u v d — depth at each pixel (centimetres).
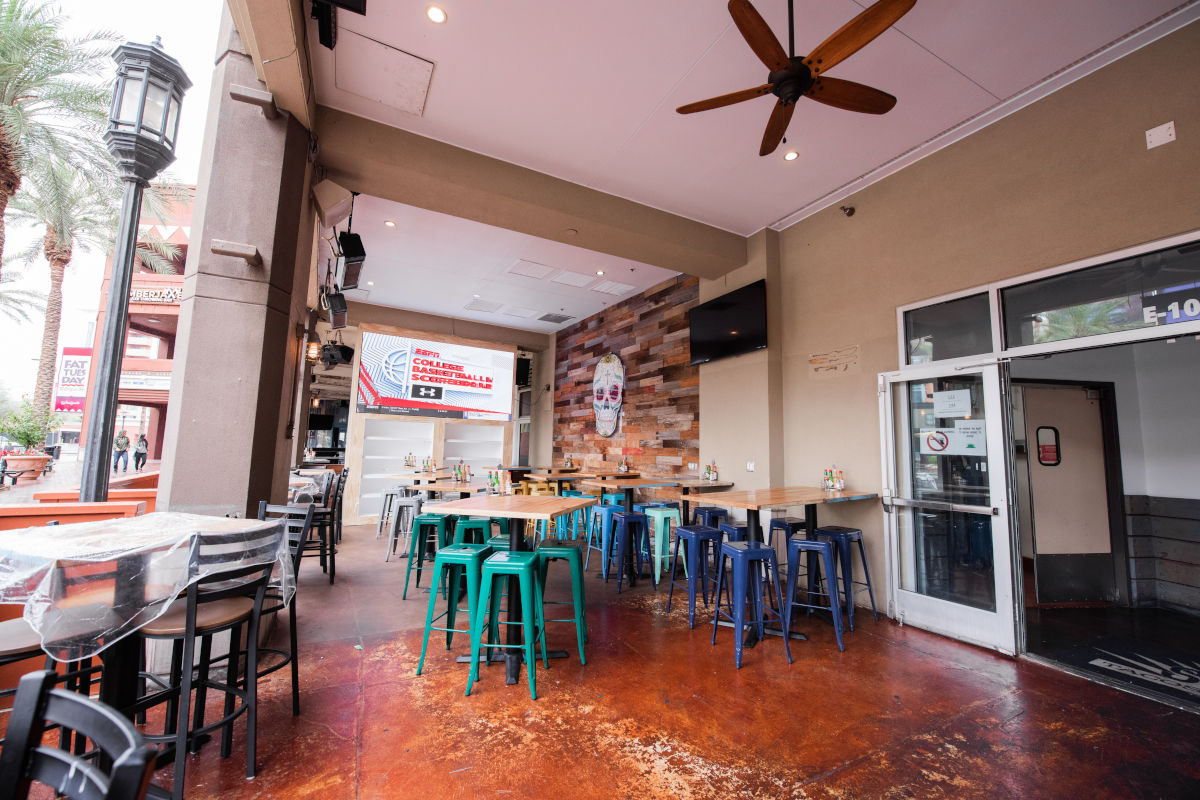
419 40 296
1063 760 211
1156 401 441
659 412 681
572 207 443
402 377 827
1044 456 455
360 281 714
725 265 545
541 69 318
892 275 414
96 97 652
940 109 342
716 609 339
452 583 327
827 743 221
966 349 363
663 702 254
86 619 162
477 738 220
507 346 934
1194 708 252
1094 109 304
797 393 494
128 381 1463
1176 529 425
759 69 315
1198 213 262
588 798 184
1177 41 274
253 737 193
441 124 373
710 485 538
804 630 363
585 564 559
